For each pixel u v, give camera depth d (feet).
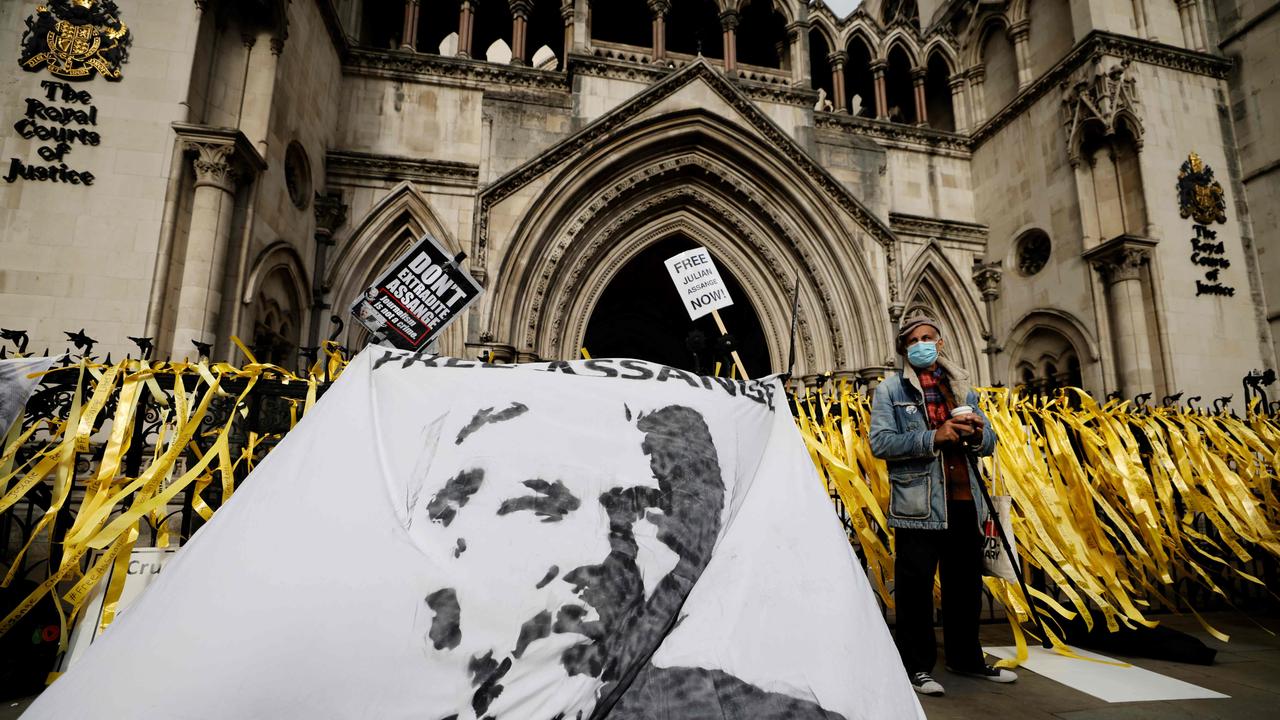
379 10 54.29
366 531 7.31
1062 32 50.67
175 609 6.43
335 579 6.76
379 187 44.80
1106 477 18.65
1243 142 47.98
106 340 26.53
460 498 7.95
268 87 33.37
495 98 43.86
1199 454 19.54
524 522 7.75
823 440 17.44
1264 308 45.37
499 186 41.16
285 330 38.29
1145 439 20.07
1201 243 44.98
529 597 7.11
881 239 46.21
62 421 13.67
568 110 44.93
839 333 45.06
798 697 6.94
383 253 45.19
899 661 7.82
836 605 7.79
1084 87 46.57
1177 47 47.80
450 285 17.02
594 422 9.08
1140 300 43.21
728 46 51.01
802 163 45.88
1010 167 53.36
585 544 7.68
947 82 61.46
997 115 54.70
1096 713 10.34
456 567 7.23
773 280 47.37
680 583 7.72
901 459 12.03
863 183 49.19
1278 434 21.71
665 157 45.68
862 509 16.17
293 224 37.55
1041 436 18.74
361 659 6.32
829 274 45.96
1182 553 17.99
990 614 17.51
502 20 55.83
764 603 7.64
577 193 42.96
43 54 28.17
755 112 45.47
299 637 6.26
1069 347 47.34
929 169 56.39
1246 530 18.63
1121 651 14.28
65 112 28.02
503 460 8.39
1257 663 13.42
